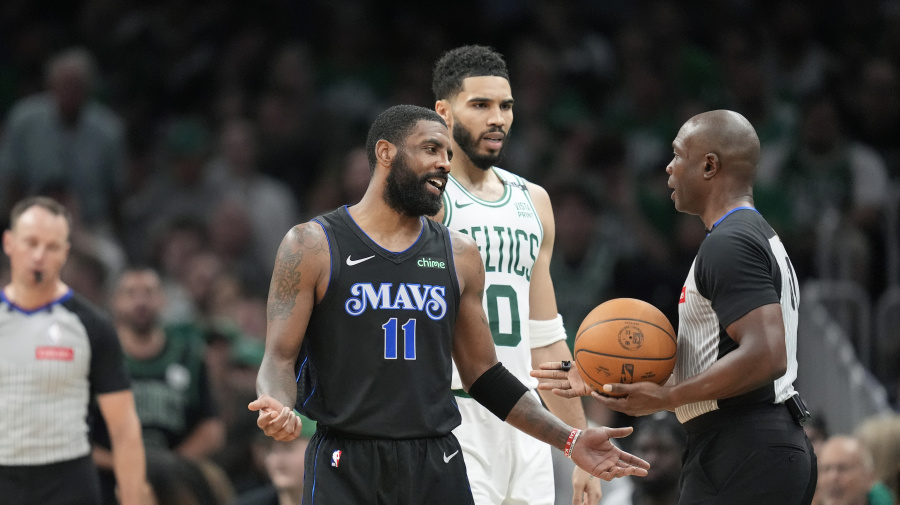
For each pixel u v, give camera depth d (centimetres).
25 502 1625
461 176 1459
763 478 1177
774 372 1134
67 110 3019
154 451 1798
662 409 1187
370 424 1180
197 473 1797
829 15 3791
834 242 2619
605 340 1215
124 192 3219
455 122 1444
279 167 3403
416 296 1208
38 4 3741
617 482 2012
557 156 3234
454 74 1446
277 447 1742
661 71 3541
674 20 3653
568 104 3484
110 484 1972
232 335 2409
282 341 1177
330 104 3538
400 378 1191
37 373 1634
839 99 3403
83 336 1666
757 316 1144
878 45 3750
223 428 2303
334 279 1192
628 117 3453
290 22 3747
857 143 3316
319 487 1176
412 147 1204
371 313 1193
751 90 3347
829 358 2331
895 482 1839
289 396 1151
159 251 3006
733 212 1222
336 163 3288
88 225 3022
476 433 1415
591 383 1230
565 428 1237
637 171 3291
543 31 3666
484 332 1266
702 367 1216
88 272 2492
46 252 1655
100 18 3666
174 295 2820
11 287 1689
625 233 3033
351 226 1218
